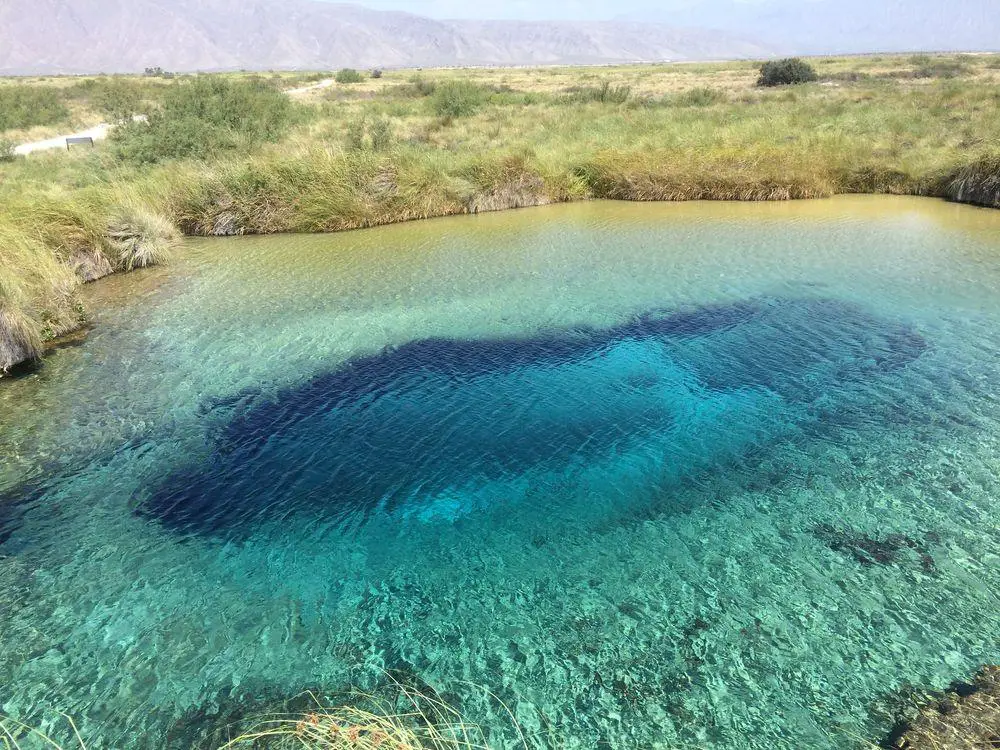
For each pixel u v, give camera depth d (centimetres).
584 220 1247
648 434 506
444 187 1362
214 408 563
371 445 504
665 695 280
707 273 877
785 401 544
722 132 1667
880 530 384
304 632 326
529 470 465
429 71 9444
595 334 696
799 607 328
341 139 1750
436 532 402
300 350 677
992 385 548
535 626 324
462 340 692
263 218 1241
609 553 377
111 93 3136
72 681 299
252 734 267
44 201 989
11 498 443
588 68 9169
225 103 2062
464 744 259
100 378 623
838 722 262
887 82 3177
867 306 737
